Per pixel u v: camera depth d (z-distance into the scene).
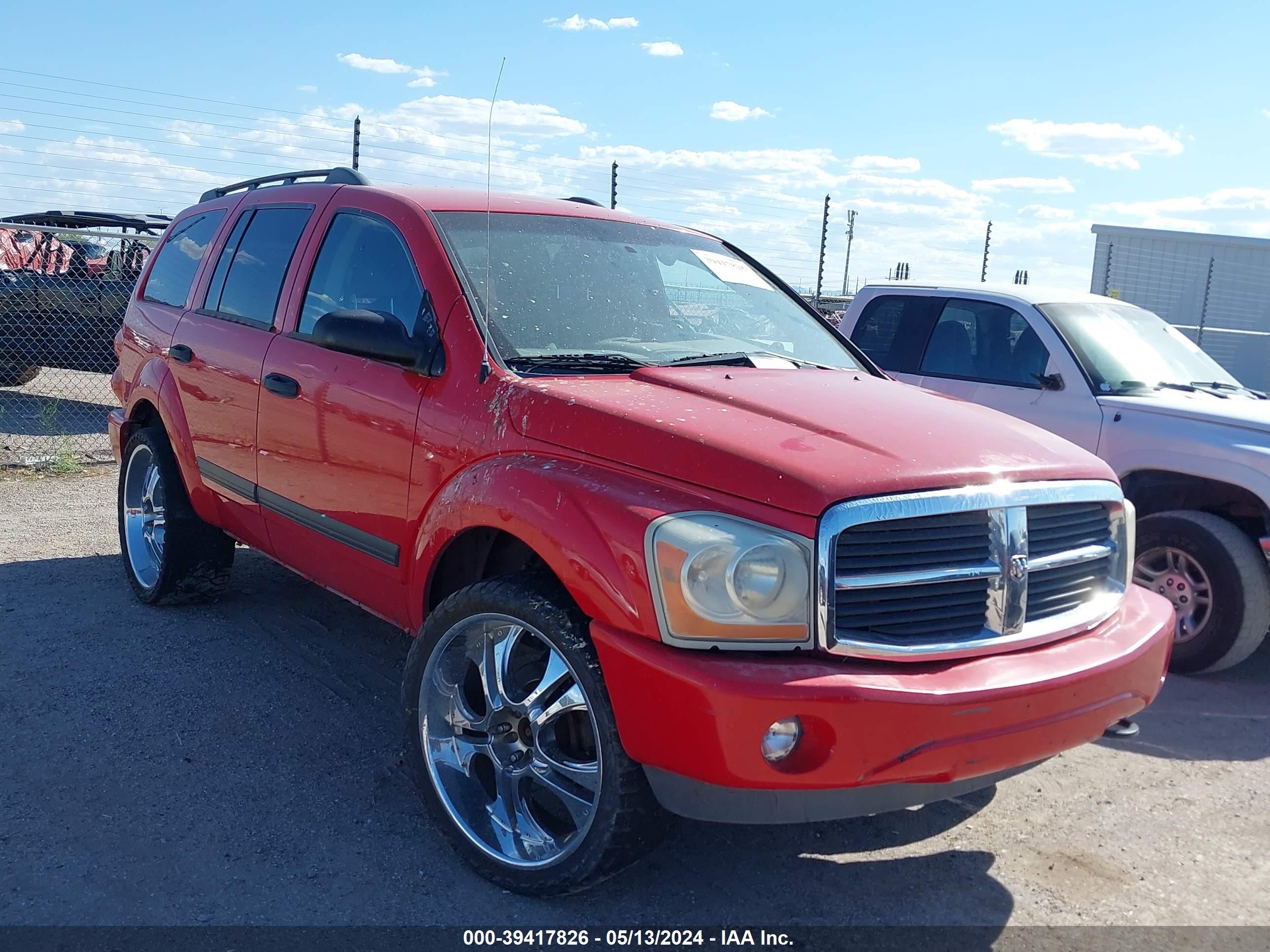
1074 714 2.90
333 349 3.73
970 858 3.46
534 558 3.37
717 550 2.67
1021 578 2.94
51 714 4.16
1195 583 5.34
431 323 3.66
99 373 13.62
